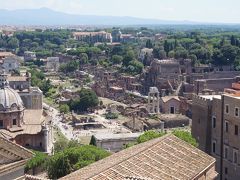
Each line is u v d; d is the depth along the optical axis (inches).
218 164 5172.2
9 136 6589.6
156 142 3459.6
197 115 5556.1
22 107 7130.9
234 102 4874.5
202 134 5447.8
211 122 5310.0
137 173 2876.5
